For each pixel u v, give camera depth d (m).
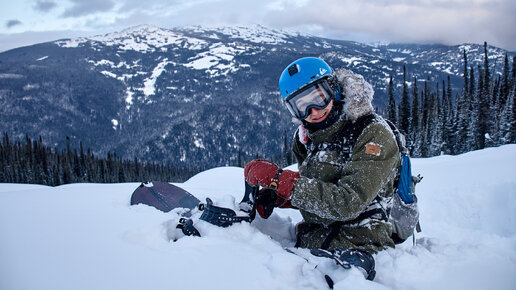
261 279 1.46
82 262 1.57
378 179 1.71
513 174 5.86
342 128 1.89
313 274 1.52
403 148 2.03
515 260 1.86
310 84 1.82
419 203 5.43
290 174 1.85
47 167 65.62
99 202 2.93
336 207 1.70
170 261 1.59
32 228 2.06
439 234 4.20
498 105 35.78
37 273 1.44
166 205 2.75
